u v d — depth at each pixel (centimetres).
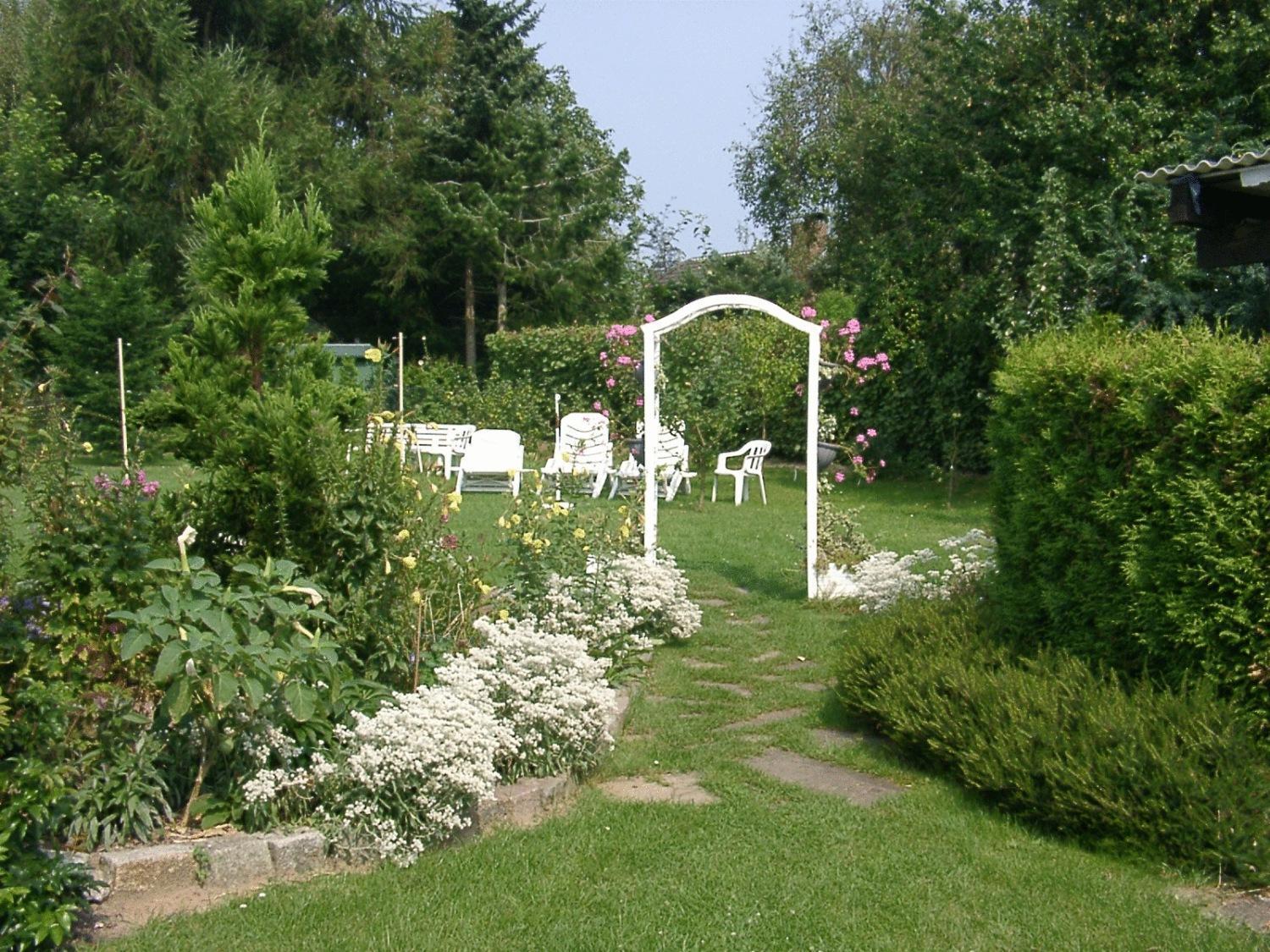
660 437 1393
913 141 1552
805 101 3147
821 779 472
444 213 2656
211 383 527
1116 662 459
